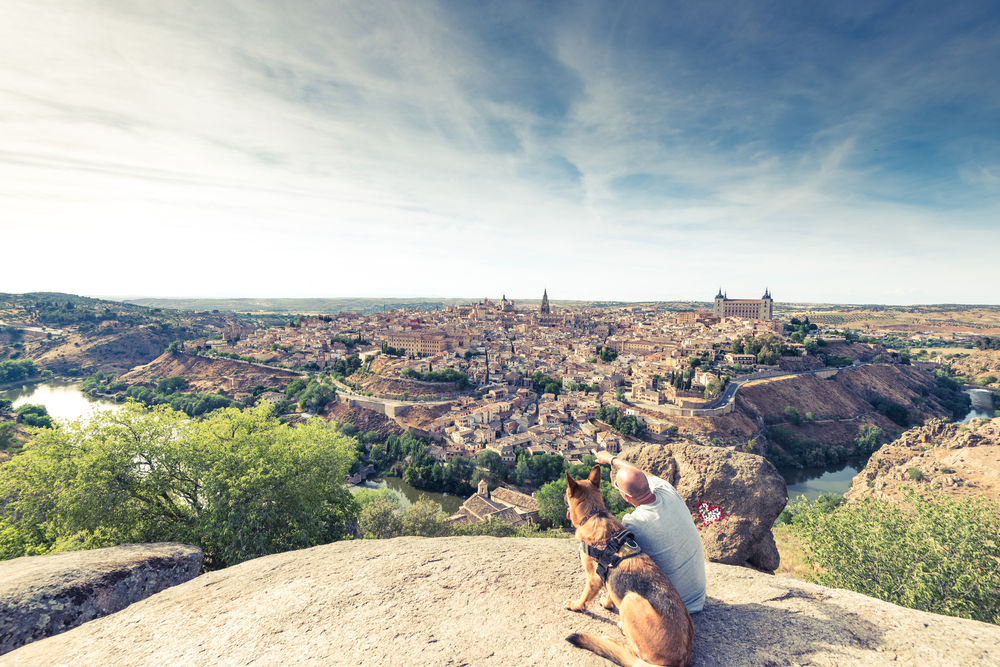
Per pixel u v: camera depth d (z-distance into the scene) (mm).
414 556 6910
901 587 16375
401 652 4559
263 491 20969
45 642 5125
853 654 4434
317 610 5441
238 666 4434
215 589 6184
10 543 19312
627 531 4781
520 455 97562
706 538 8930
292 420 140250
